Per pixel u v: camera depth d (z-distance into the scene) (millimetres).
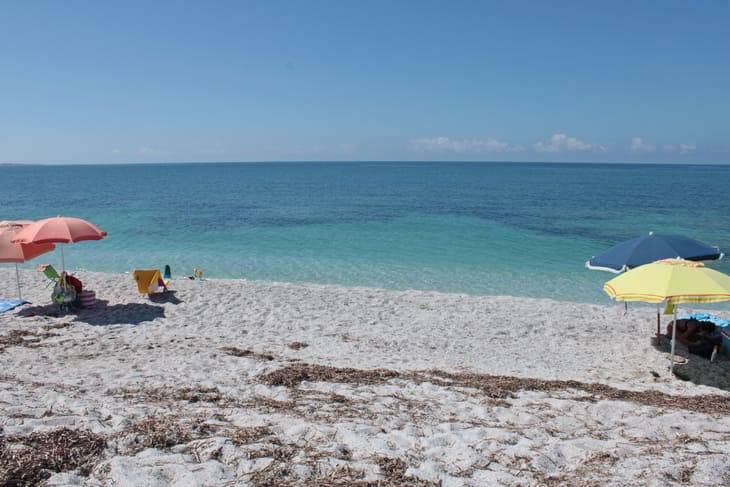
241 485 4230
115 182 103375
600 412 7027
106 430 5246
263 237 30969
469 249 27141
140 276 14711
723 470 4707
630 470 4746
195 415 6012
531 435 5848
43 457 4473
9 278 17656
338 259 24531
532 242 29203
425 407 7043
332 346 11180
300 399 7113
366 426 5922
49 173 181500
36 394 6633
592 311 14820
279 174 155875
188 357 9805
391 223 37531
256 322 12922
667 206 49375
